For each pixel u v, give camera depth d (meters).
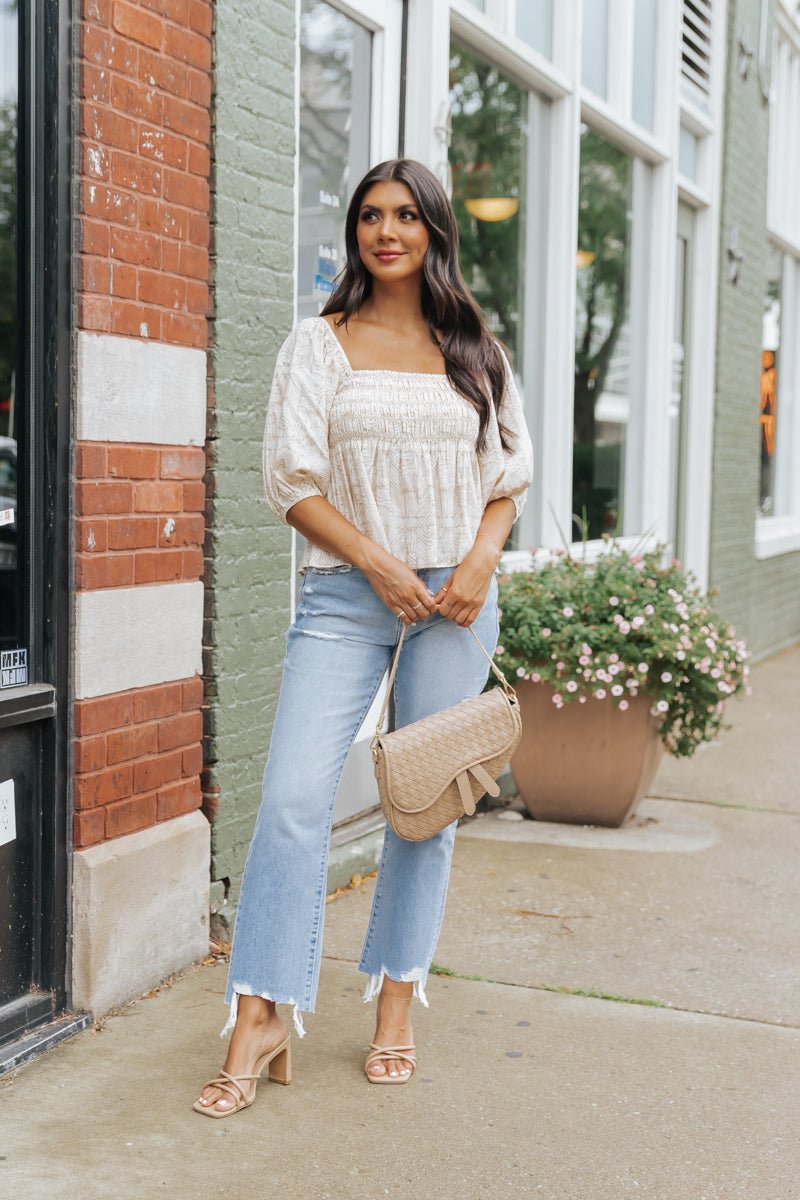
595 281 6.66
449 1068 2.98
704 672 4.73
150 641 3.30
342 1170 2.52
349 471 2.71
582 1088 2.90
